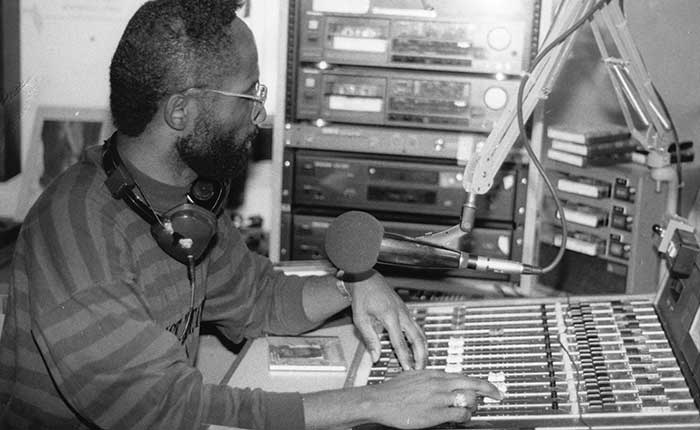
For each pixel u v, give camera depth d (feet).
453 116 8.02
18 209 8.21
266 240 8.33
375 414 4.45
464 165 8.13
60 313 4.39
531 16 7.77
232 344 6.68
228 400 4.49
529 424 4.40
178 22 4.56
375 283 5.46
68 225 4.57
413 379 4.57
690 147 8.24
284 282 5.84
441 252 5.06
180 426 4.43
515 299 5.80
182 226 4.65
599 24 8.37
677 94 8.54
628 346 5.09
